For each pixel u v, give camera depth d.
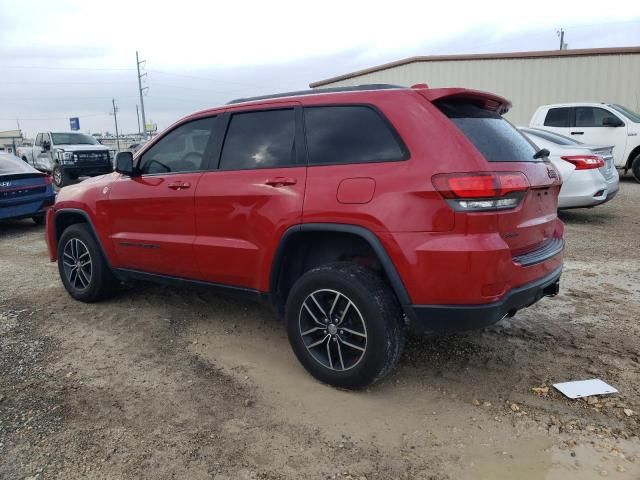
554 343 3.83
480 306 2.75
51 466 2.55
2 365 3.63
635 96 16.30
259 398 3.16
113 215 4.42
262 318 4.47
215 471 2.51
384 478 2.45
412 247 2.80
